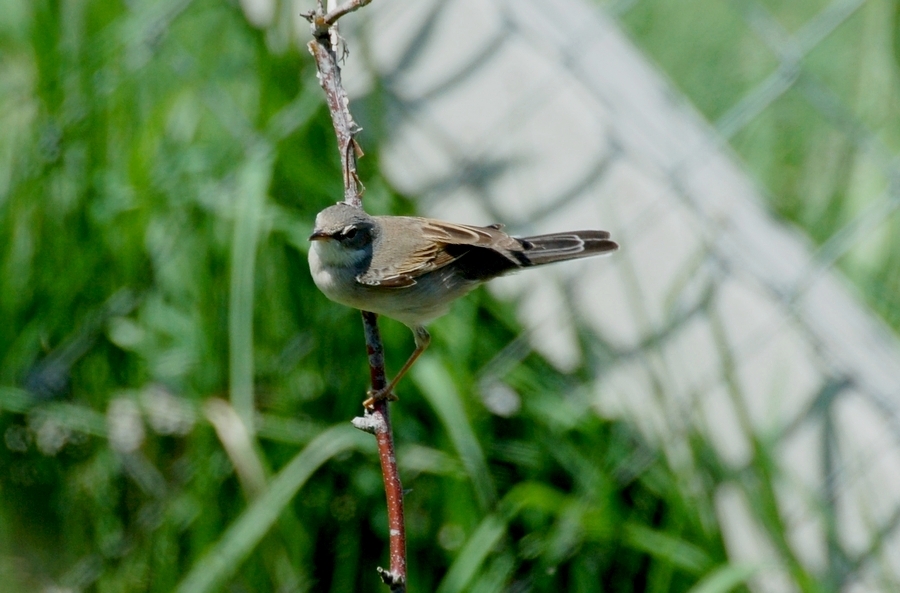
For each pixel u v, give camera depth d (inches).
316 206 407.5
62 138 413.1
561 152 416.5
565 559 372.2
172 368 403.5
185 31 434.3
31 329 409.4
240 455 372.8
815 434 385.4
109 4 423.5
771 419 388.2
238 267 369.1
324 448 374.0
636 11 550.6
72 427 401.1
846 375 384.5
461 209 430.6
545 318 414.3
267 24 410.9
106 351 409.4
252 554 382.6
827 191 467.5
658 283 404.5
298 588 381.7
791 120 502.9
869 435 380.5
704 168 418.0
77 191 411.2
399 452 386.9
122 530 396.5
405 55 431.8
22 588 390.6
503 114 421.7
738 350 393.1
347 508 394.3
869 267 446.0
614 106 418.9
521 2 427.2
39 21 420.2
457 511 377.7
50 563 396.2
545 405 395.2
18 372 407.5
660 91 442.3
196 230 407.2
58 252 411.5
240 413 361.1
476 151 425.4
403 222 352.5
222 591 376.5
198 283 403.5
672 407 384.2
